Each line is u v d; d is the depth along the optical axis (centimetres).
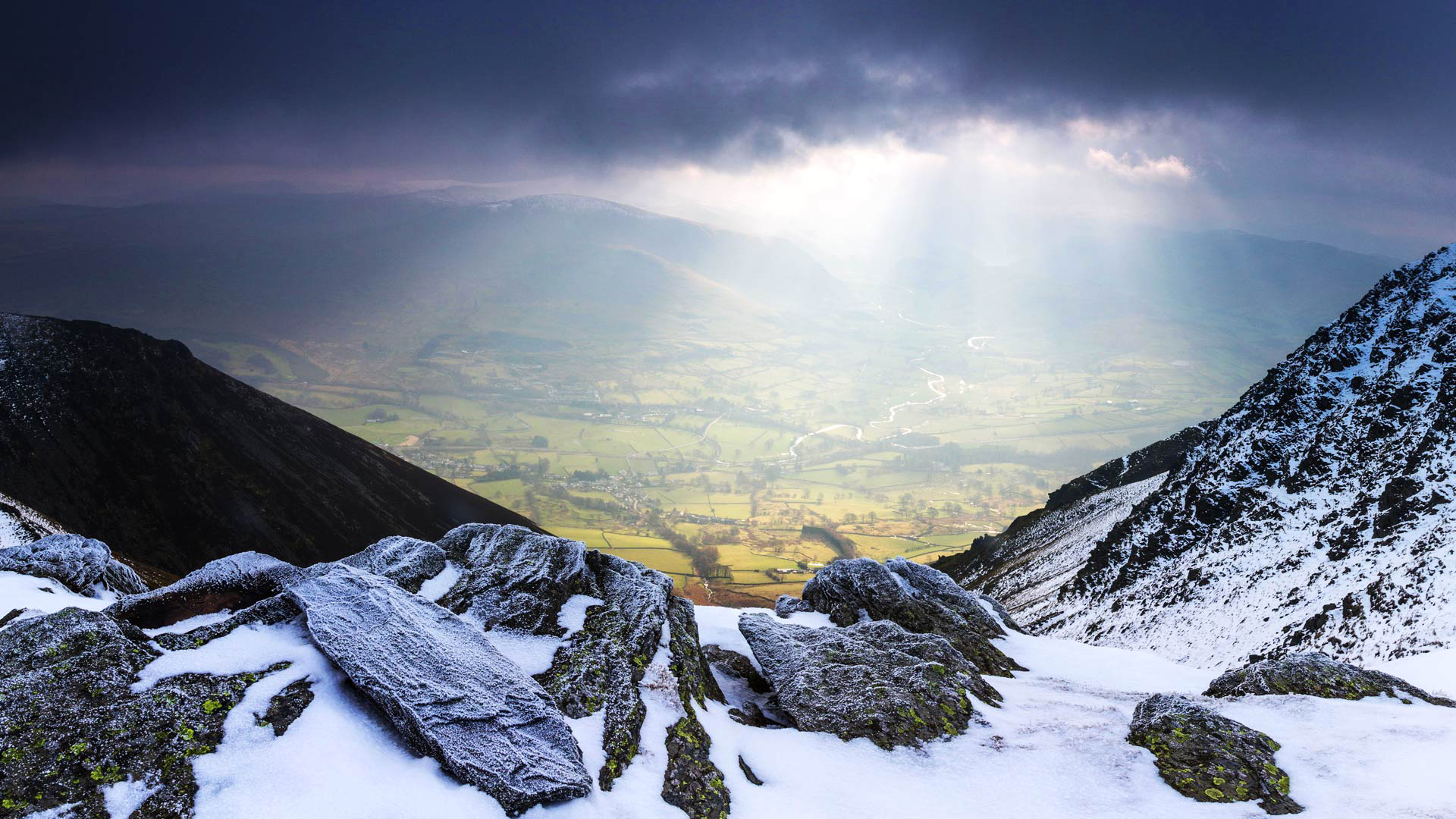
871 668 2303
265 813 1207
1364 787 1585
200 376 14238
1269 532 7519
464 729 1448
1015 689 2559
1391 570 5178
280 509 12619
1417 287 9162
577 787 1399
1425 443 6650
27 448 11219
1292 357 9981
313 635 1627
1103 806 1630
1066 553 11812
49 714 1299
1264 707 2072
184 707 1387
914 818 1595
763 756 1830
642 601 2173
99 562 2766
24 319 13138
